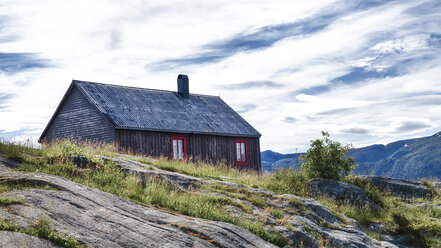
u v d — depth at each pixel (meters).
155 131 24.17
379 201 16.50
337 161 17.41
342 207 14.59
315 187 15.80
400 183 19.61
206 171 15.08
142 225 6.81
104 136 23.25
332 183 15.91
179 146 25.36
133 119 23.81
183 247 6.36
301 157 17.83
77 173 10.60
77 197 7.40
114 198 8.16
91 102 23.62
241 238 7.57
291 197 12.05
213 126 27.92
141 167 12.62
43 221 5.65
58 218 6.17
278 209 10.91
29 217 5.85
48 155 11.52
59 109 26.38
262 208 10.74
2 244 4.89
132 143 23.05
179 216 8.26
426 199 18.91
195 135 26.33
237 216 9.42
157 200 9.41
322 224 10.95
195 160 25.84
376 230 13.45
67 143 12.95
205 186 11.65
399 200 18.27
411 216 15.11
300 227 9.54
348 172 17.97
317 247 9.09
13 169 9.70
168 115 26.48
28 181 7.86
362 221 13.90
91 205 7.17
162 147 24.41
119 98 25.73
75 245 5.41
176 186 11.14
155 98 28.20
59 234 5.49
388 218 14.33
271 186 14.66
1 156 10.70
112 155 14.11
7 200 6.21
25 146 12.70
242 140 29.41
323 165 17.36
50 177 8.40
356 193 15.62
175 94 30.50
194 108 29.52
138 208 7.84
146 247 6.01
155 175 11.48
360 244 10.08
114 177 10.70
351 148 17.84
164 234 6.63
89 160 11.69
